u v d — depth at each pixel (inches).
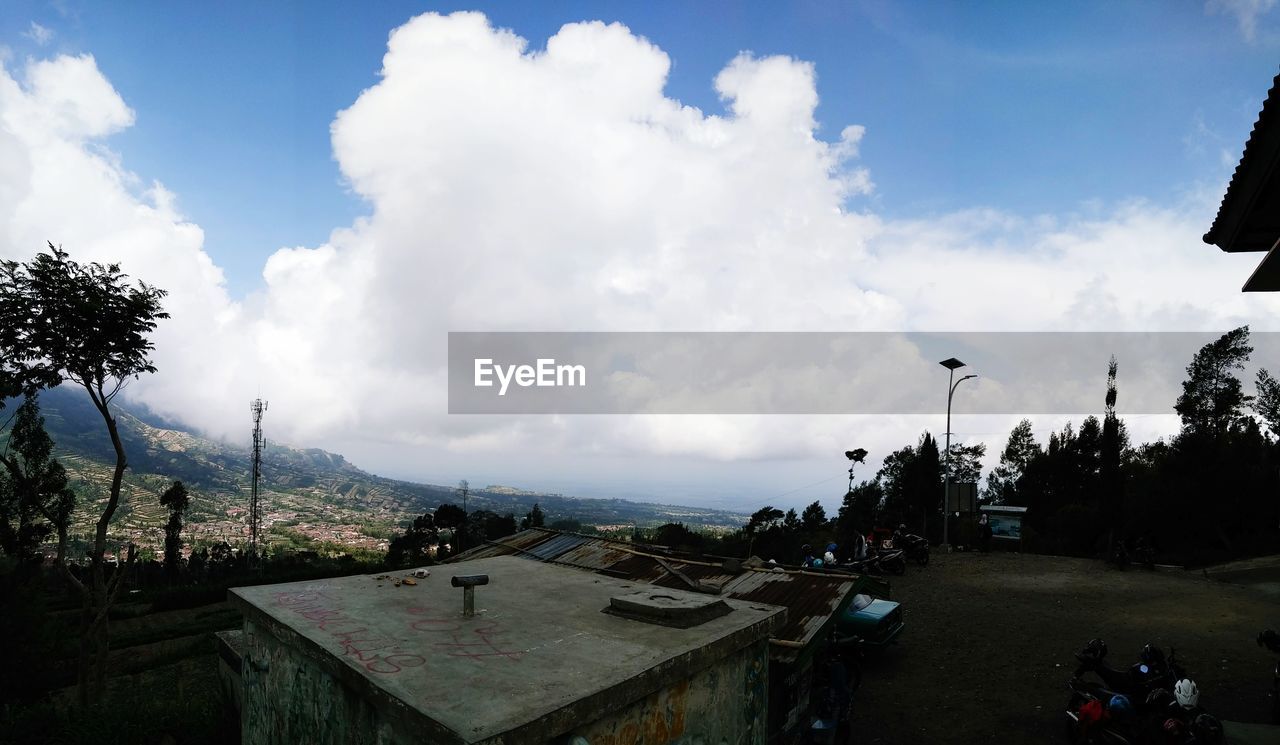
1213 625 472.4
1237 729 290.8
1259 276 262.8
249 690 191.9
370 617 166.4
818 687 333.1
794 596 379.9
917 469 1237.7
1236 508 846.5
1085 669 314.0
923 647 453.1
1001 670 399.5
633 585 208.7
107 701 525.7
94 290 476.4
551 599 188.7
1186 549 871.7
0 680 546.3
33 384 476.4
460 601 185.5
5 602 566.6
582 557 545.0
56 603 1066.1
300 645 150.2
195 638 948.6
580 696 111.3
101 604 494.9
